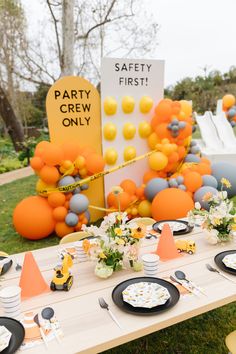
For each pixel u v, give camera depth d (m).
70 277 1.63
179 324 2.44
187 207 3.66
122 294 1.47
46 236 4.02
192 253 1.93
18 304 1.39
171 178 4.11
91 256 1.71
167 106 4.01
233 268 1.67
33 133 13.30
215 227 2.06
